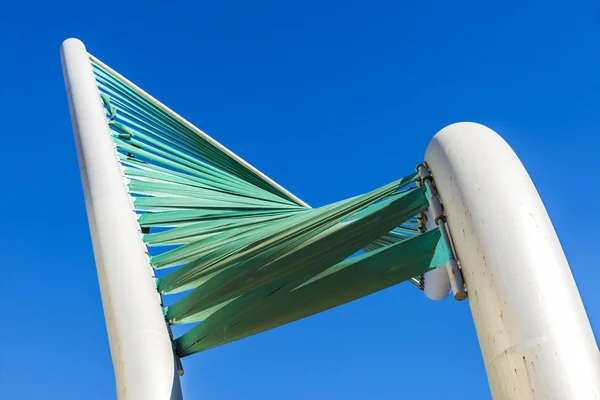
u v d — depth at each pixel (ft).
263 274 26.03
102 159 32.55
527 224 20.85
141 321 25.48
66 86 39.40
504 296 19.75
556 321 19.02
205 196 34.94
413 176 25.93
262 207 35.17
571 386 18.02
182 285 28.22
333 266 25.25
